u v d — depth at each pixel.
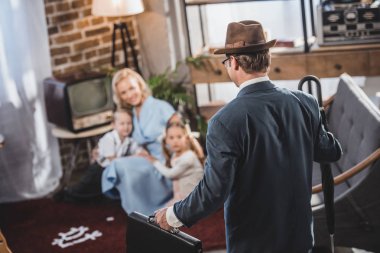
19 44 4.92
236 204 2.54
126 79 4.61
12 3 4.84
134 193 4.48
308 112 2.56
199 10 5.23
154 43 5.49
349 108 3.84
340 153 2.73
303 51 4.78
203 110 5.26
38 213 4.79
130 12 4.93
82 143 5.35
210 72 4.97
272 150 2.47
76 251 4.20
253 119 2.43
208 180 2.44
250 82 2.49
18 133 5.02
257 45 2.45
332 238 2.99
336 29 4.69
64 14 5.14
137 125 4.70
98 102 4.92
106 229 4.45
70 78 4.89
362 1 4.64
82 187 4.86
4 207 4.94
